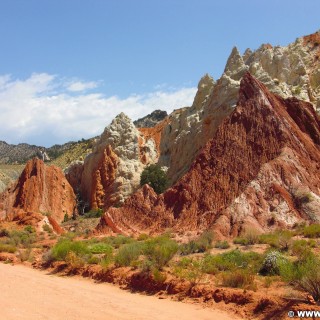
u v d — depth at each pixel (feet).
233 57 227.40
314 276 47.19
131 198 172.96
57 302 54.03
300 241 93.15
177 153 229.25
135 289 64.28
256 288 52.95
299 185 143.43
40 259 101.50
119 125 286.87
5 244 138.41
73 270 82.53
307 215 132.77
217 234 125.18
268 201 138.51
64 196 269.85
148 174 228.84
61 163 514.27
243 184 150.00
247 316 46.03
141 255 84.02
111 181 265.34
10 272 83.51
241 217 132.67
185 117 247.29
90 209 264.31
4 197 260.01
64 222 241.76
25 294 59.00
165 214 156.25
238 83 205.57
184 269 67.36
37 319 44.14
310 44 246.06
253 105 171.22
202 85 245.65
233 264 68.18
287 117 171.12
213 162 161.79
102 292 62.54
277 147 157.48
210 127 205.98
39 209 251.80
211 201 149.79
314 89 223.10
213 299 52.54
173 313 48.24
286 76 221.46
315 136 172.55
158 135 363.56
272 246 92.48
